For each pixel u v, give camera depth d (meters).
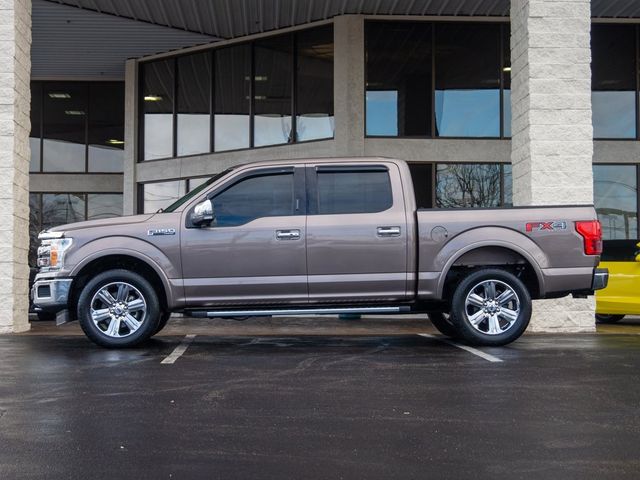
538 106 10.85
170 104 19.03
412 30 16.53
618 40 17.09
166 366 6.88
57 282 8.04
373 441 4.35
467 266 8.34
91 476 3.74
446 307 8.41
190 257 8.07
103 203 21.59
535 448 4.20
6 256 10.84
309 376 6.33
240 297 8.10
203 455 4.09
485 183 16.67
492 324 8.14
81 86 21.66
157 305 8.10
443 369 6.66
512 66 11.73
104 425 4.72
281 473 3.79
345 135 16.11
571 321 10.65
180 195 18.88
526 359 7.25
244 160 17.67
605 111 17.02
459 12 16.23
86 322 8.02
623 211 16.88
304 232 8.08
